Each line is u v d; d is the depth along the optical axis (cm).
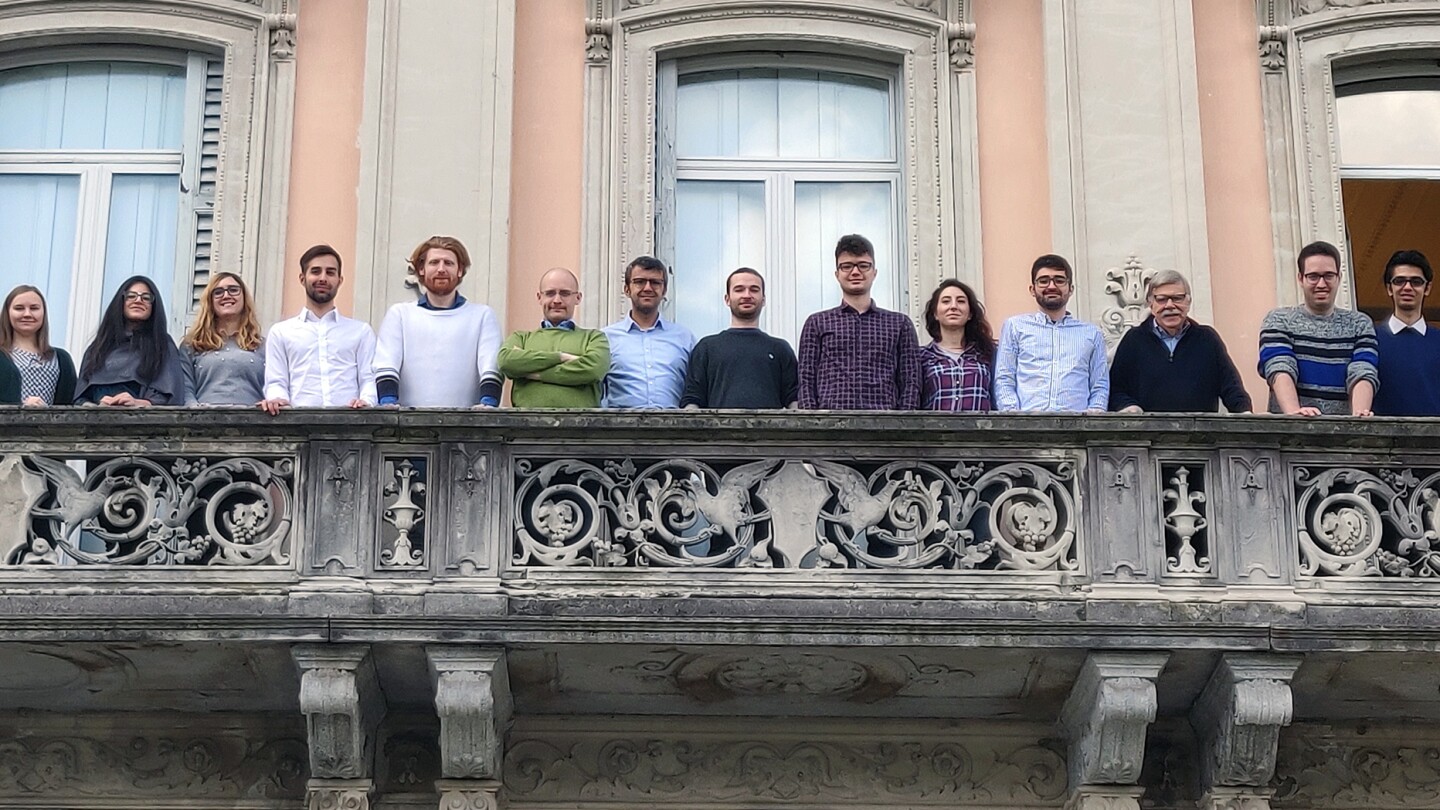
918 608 1247
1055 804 1342
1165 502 1287
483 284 1506
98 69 1611
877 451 1286
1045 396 1351
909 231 1560
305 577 1256
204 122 1588
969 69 1590
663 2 1603
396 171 1527
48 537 1276
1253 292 1534
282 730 1344
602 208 1552
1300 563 1277
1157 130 1548
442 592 1248
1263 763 1276
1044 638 1248
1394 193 1603
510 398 1440
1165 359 1361
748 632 1244
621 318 1530
